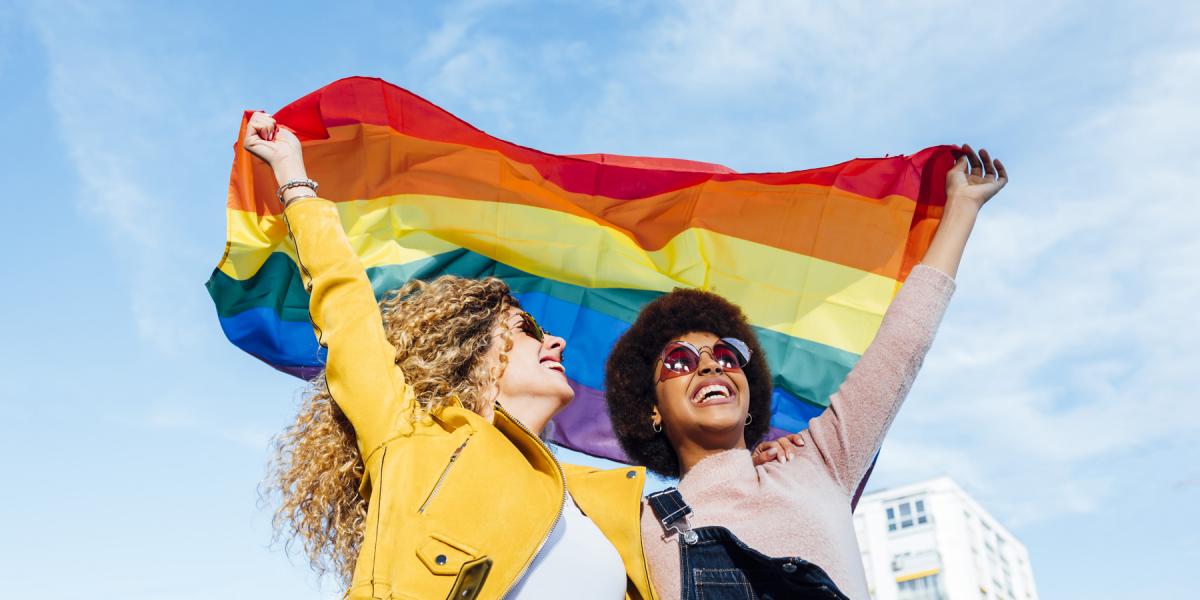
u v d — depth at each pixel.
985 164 4.71
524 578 2.84
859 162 5.05
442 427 3.15
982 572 43.97
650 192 5.29
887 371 4.05
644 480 3.55
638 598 3.28
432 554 2.67
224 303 4.63
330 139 4.89
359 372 3.10
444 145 5.07
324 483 3.28
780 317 5.05
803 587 3.42
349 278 3.34
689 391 4.28
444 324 3.55
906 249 4.93
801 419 5.01
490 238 5.09
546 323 5.20
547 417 3.63
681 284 5.16
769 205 5.18
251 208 4.66
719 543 3.62
